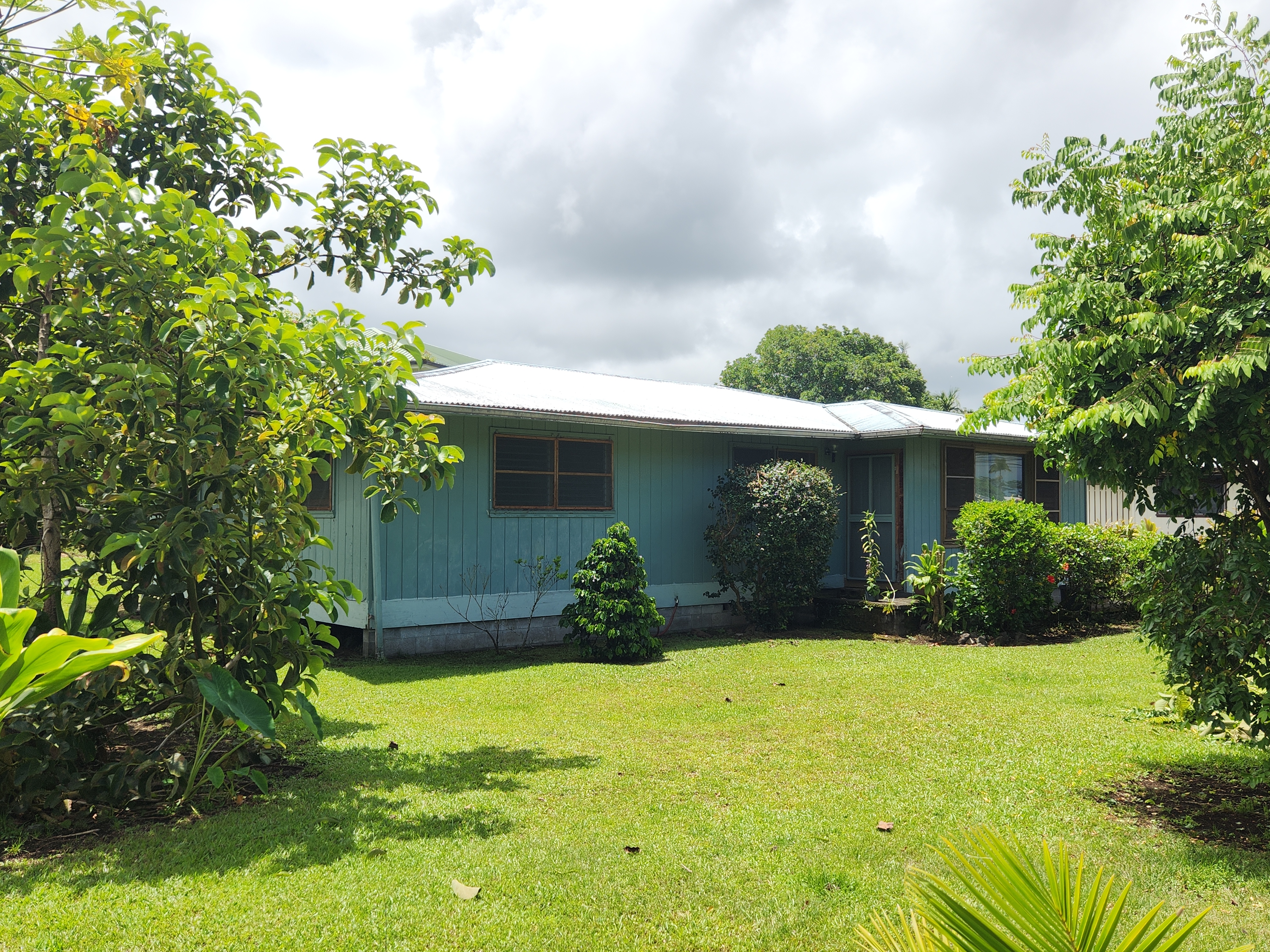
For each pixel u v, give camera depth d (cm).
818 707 773
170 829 439
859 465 1541
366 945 306
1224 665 471
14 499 492
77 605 480
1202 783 534
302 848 407
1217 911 346
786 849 414
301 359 480
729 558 1334
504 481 1170
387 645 1062
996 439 1566
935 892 164
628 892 358
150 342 470
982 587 1241
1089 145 483
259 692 504
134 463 480
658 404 1389
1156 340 440
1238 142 435
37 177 568
